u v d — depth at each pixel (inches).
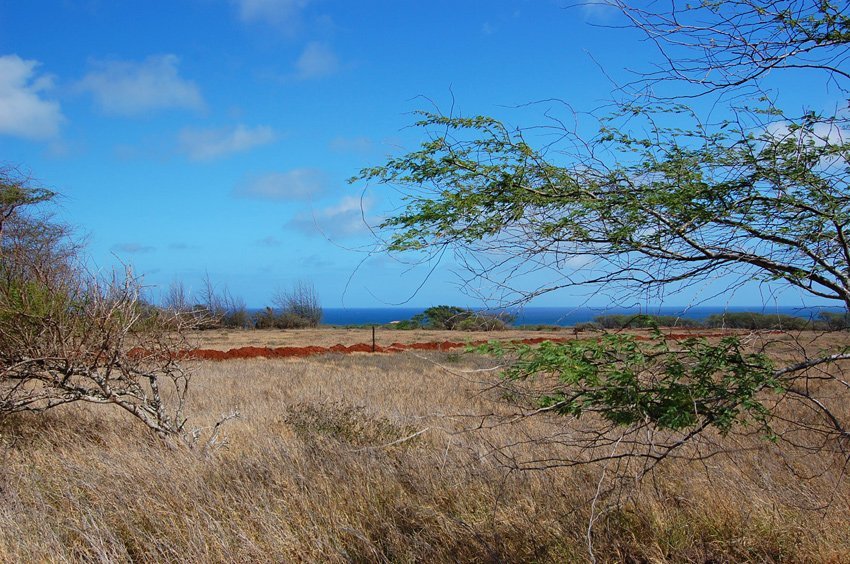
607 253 118.8
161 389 514.9
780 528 181.2
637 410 119.1
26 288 293.9
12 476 244.8
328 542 187.0
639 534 186.9
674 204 112.7
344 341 1514.5
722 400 119.1
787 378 121.5
